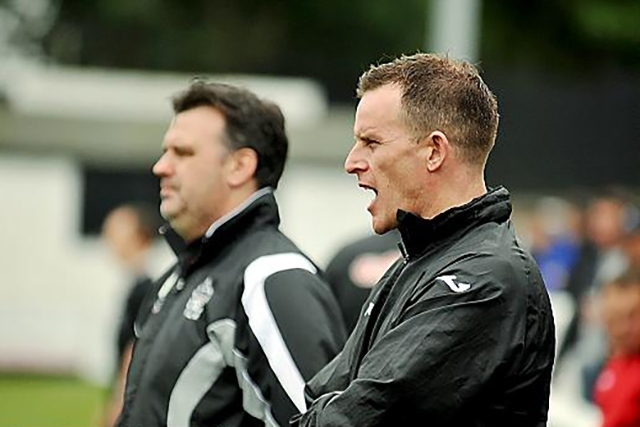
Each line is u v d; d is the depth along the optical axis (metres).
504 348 10.84
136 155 60.31
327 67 64.62
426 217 11.57
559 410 26.73
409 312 11.09
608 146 48.16
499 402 10.93
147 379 14.31
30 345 58.72
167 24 96.44
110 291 59.25
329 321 13.98
